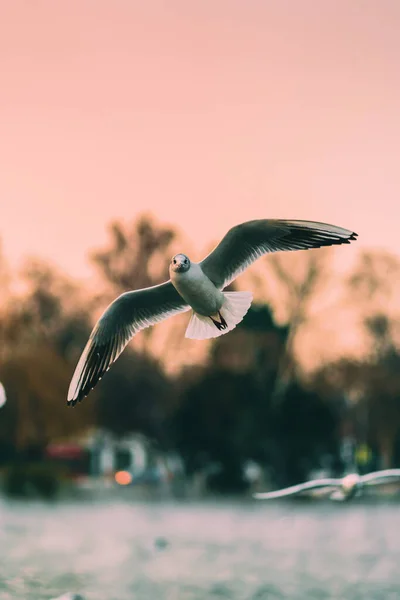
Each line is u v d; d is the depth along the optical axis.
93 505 53.91
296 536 40.25
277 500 55.19
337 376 64.00
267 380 56.75
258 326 60.78
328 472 56.34
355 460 65.12
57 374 59.47
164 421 65.56
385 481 20.97
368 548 36.31
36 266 75.06
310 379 62.78
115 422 66.56
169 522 45.34
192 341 66.94
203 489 57.16
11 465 61.12
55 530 40.94
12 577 28.80
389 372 65.88
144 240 73.44
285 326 62.03
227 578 29.59
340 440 58.31
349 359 64.56
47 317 74.88
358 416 65.38
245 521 46.34
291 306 62.94
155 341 68.00
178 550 35.44
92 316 75.25
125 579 29.08
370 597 26.86
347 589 27.86
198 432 55.53
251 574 30.39
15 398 58.56
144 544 36.88
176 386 65.19
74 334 75.31
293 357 61.88
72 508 51.91
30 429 58.78
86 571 30.23
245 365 59.41
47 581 28.38
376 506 54.47
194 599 26.41
